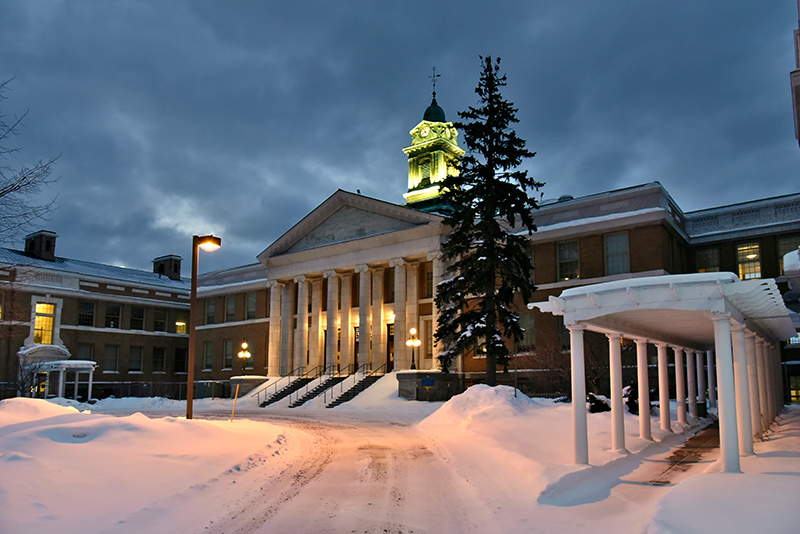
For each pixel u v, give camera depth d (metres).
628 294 14.04
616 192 39.41
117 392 61.00
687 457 16.31
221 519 10.14
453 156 58.59
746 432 14.56
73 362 51.75
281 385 49.00
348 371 48.25
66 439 13.80
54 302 57.75
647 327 18.53
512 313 33.00
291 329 53.44
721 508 8.98
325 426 26.42
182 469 13.15
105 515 9.73
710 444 18.89
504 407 22.91
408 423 27.75
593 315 14.48
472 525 10.01
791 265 18.20
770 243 39.72
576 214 40.84
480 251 32.72
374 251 47.03
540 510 10.77
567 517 10.26
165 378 65.25
